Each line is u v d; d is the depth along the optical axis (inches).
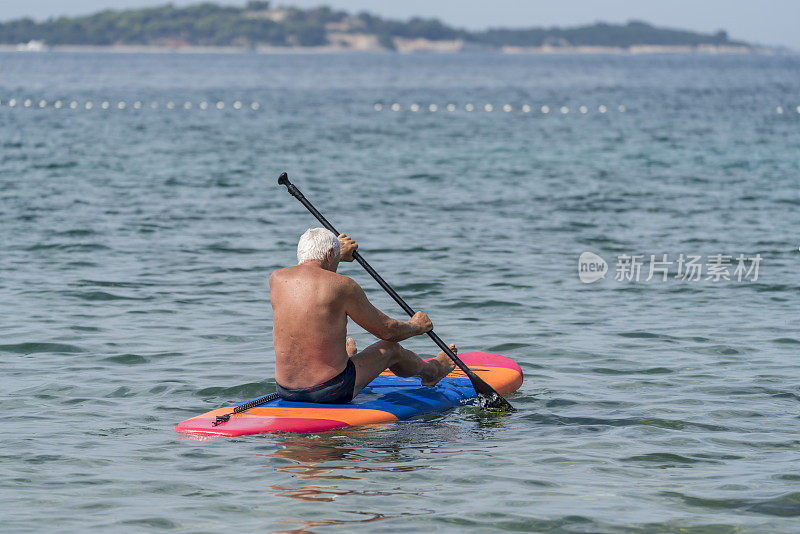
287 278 948.0
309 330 933.2
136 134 5201.8
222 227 2241.6
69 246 1953.7
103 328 1322.6
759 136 5068.9
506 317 1419.8
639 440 878.4
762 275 1712.6
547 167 3622.0
